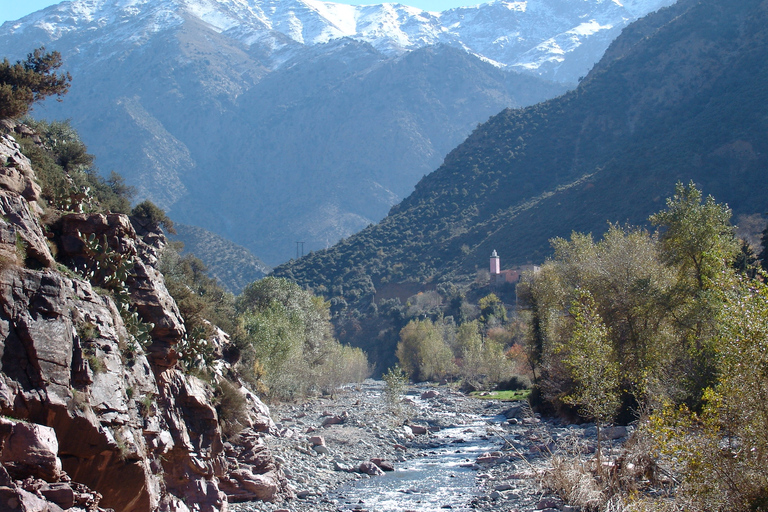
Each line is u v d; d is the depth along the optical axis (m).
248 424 27.45
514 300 145.25
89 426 14.13
